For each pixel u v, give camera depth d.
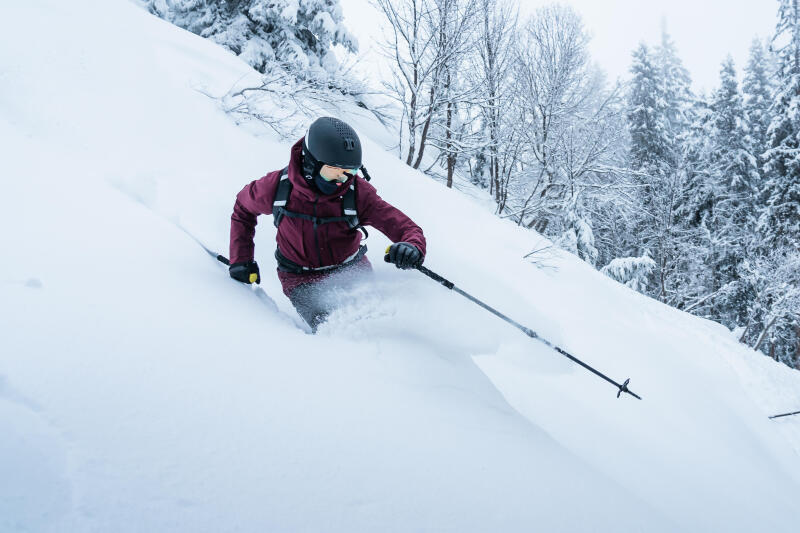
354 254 2.45
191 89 4.61
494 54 10.49
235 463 1.03
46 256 1.61
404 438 1.35
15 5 3.98
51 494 0.81
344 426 1.30
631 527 1.35
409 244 2.20
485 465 1.37
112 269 1.70
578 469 1.61
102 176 2.79
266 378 1.38
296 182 2.15
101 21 4.68
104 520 0.80
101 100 3.52
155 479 0.92
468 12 8.96
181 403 1.15
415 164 9.93
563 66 11.85
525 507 1.25
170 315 1.52
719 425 3.72
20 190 2.00
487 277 3.69
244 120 4.67
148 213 2.46
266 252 3.25
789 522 2.71
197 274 2.03
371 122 10.27
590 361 3.78
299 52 11.62
